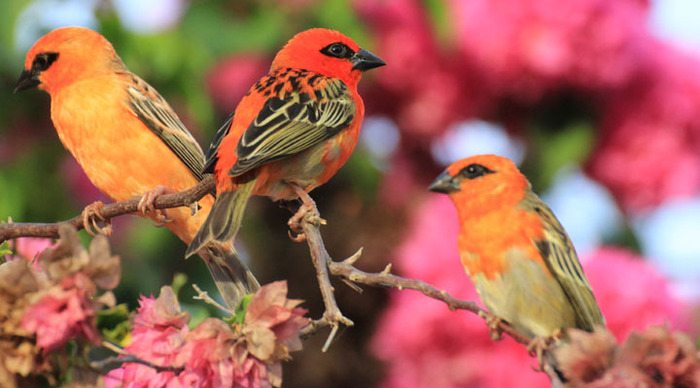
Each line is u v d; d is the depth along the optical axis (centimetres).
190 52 1222
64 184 1239
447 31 1295
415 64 1330
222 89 1238
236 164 846
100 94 1102
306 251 1301
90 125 1102
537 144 1334
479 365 1167
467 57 1323
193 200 854
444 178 934
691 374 616
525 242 911
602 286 1145
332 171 939
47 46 1114
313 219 830
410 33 1324
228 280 987
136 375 678
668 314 1140
